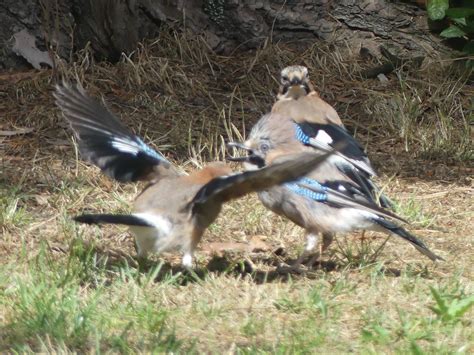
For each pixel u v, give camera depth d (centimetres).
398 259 1109
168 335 843
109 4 1689
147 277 973
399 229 1042
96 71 1688
